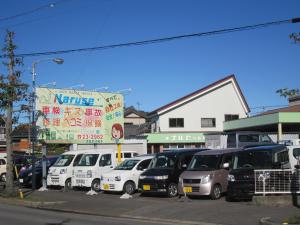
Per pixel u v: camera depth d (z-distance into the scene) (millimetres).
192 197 20125
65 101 32750
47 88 31984
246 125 43844
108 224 14359
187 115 50281
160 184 20797
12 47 23531
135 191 23219
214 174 19219
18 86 23703
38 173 28328
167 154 21953
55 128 32188
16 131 24844
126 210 17844
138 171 23266
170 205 18016
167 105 49625
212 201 18453
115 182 22844
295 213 14555
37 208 19906
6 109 23844
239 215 14992
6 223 14500
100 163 25359
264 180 17203
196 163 20125
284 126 44281
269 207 16219
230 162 19578
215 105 51125
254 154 18672
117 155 29359
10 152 23859
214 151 20203
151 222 15094
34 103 27094
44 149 26984
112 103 35094
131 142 40969
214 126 50938
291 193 17016
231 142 29391
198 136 48250
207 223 14359
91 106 33969
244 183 17594
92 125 33938
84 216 16875
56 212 18234
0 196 23484
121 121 35562
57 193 24531
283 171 17172
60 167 26766
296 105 48344
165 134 47281
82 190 26047
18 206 20875
